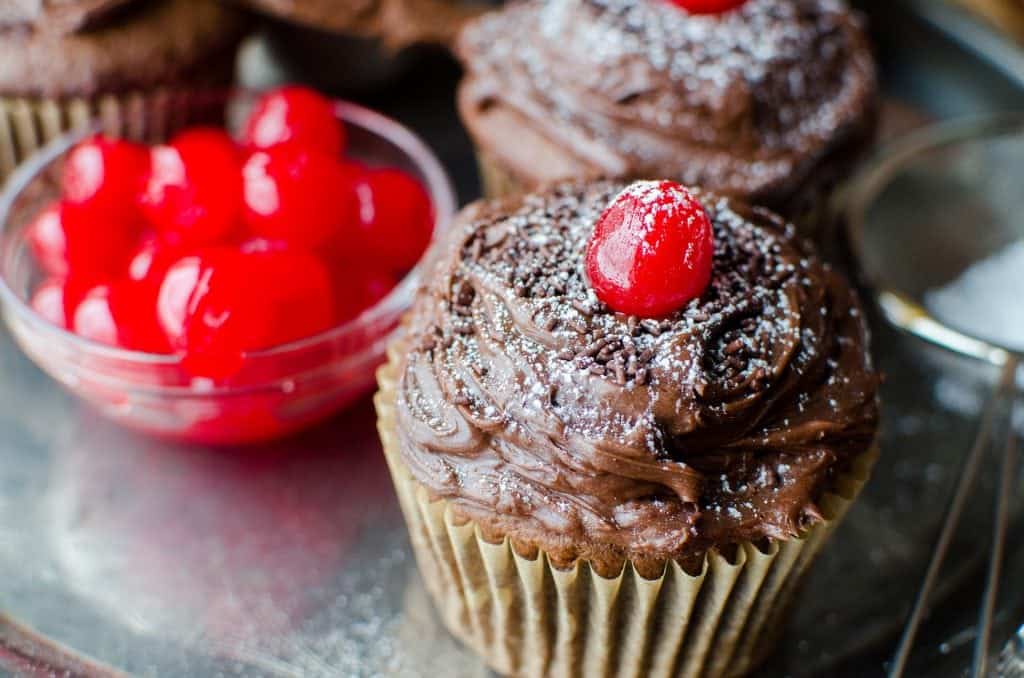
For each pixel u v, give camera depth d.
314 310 0.35
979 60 0.44
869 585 0.35
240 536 0.36
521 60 0.38
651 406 0.30
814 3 0.39
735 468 0.30
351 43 0.43
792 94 0.37
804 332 0.31
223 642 0.34
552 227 0.32
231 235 0.36
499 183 0.39
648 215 0.30
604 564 0.31
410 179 0.37
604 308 0.31
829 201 0.39
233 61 0.42
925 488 0.37
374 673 0.34
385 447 0.32
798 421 0.31
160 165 0.36
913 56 0.45
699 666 0.33
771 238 0.32
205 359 0.34
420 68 0.46
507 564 0.31
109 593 0.35
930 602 0.35
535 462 0.30
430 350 0.32
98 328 0.35
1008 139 0.41
